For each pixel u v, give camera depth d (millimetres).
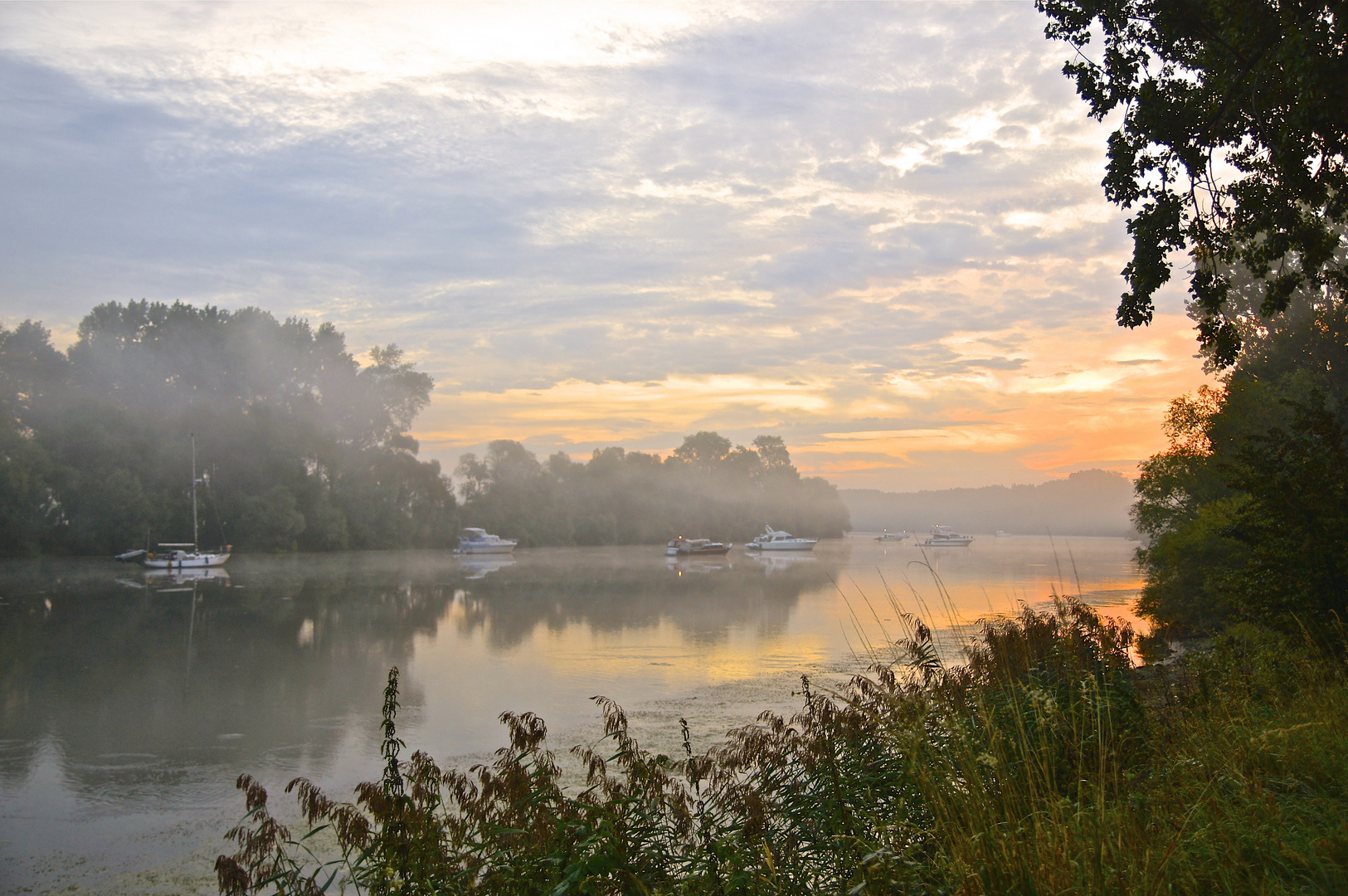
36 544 64938
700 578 61406
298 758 16156
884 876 3469
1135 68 11953
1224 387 31125
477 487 109688
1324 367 29406
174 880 10672
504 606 42656
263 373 81062
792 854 4750
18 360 68062
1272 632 9461
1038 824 3252
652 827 4906
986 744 4438
